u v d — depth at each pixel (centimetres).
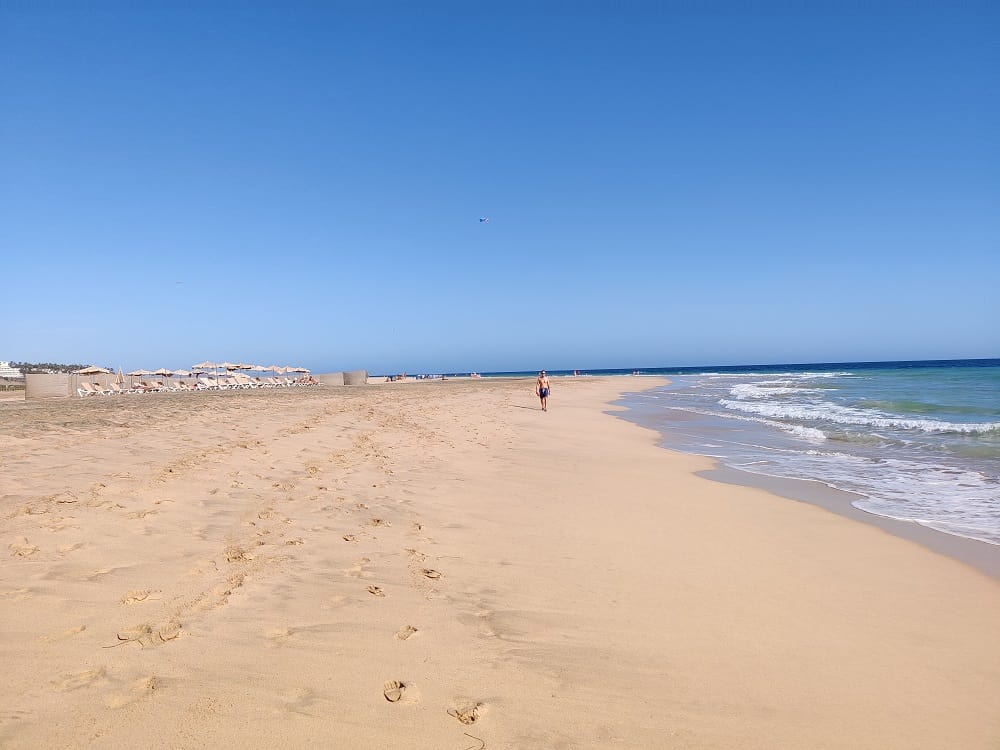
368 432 1349
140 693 306
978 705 356
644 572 570
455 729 304
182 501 651
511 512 763
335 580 488
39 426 1080
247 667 342
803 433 1744
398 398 2803
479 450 1255
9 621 365
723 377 8150
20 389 4816
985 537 720
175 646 357
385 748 283
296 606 430
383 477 895
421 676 352
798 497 941
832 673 389
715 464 1256
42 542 495
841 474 1136
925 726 334
